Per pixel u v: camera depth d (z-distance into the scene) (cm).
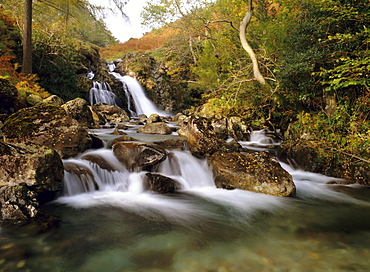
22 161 391
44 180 400
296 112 989
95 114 1214
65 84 1450
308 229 374
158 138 804
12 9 1477
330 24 702
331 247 318
